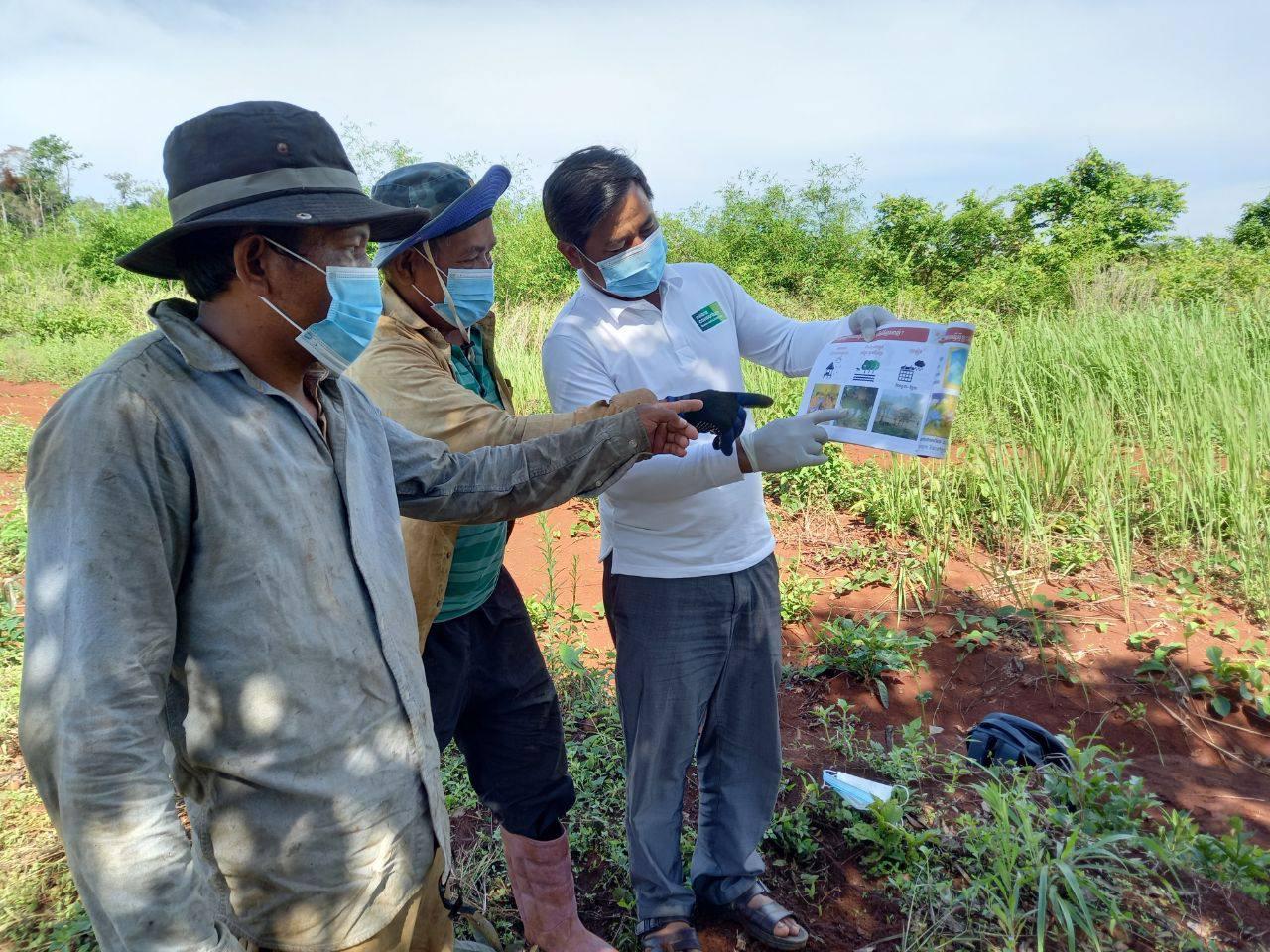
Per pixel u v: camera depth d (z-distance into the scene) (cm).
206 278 133
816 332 253
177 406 124
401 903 153
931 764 323
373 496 154
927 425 199
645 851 242
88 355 1360
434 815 158
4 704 380
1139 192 1828
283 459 134
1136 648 400
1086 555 478
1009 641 412
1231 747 341
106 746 112
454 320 208
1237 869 258
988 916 247
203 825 140
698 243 2141
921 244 1923
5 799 320
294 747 135
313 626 135
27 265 2220
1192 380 628
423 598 202
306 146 133
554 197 217
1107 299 1071
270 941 144
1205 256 1519
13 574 535
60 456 117
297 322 137
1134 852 268
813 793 304
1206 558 462
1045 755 325
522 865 245
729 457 206
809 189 2159
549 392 239
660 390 230
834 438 211
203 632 129
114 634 115
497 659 235
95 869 113
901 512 543
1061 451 554
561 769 248
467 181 207
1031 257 1770
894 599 462
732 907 259
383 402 196
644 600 233
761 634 243
